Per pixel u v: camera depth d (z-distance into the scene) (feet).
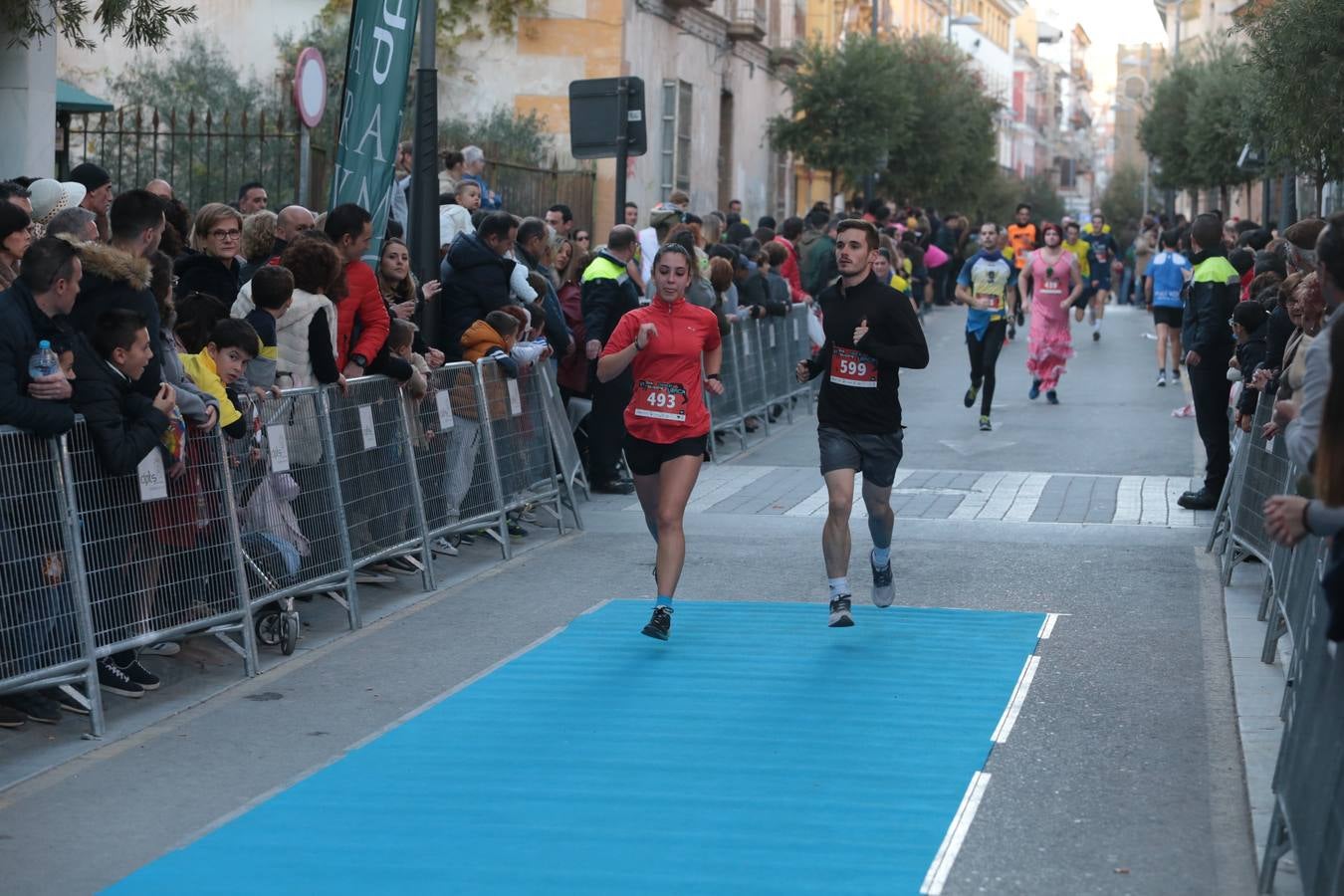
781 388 57.00
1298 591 20.98
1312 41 42.65
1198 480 42.52
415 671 24.50
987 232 52.49
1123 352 80.48
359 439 28.19
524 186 75.92
